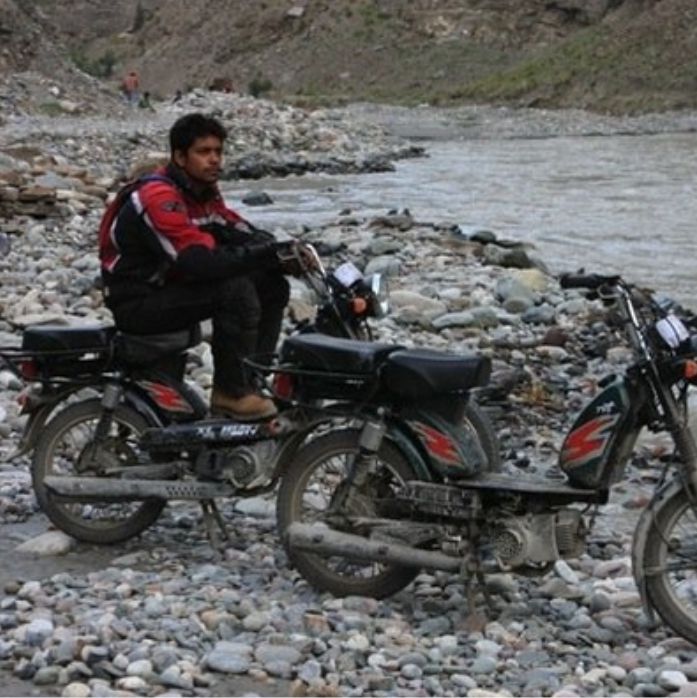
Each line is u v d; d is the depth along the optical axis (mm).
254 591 8539
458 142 76625
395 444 8273
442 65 165625
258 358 9000
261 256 9008
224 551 9273
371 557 8188
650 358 7805
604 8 163875
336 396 8375
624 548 9836
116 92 78812
